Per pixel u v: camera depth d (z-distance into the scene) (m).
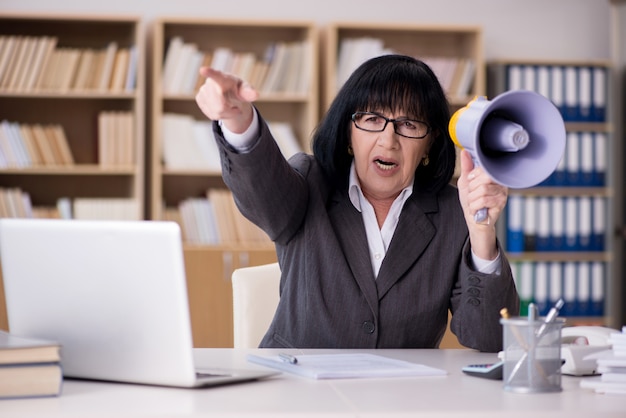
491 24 6.14
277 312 2.32
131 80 5.46
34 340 1.51
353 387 1.55
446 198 2.33
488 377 1.66
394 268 2.21
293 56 5.67
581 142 5.91
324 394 1.47
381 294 2.20
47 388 1.44
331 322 2.19
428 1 6.05
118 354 1.56
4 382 1.42
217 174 5.64
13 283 1.66
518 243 5.82
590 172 5.93
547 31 6.19
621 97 6.14
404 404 1.38
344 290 2.21
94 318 1.57
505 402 1.42
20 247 1.63
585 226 5.91
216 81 1.78
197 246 5.31
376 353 2.06
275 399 1.42
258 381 1.61
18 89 5.38
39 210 5.43
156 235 1.48
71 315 1.60
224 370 1.71
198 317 5.21
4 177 5.63
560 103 5.88
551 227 5.87
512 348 1.53
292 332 2.24
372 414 1.31
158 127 5.46
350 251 2.24
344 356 1.93
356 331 2.19
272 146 2.05
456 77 5.78
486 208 1.89
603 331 1.92
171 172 5.47
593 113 5.93
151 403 1.38
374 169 2.24
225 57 5.60
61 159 5.48
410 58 2.33
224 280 5.24
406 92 2.23
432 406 1.37
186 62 5.55
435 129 2.28
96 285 1.56
